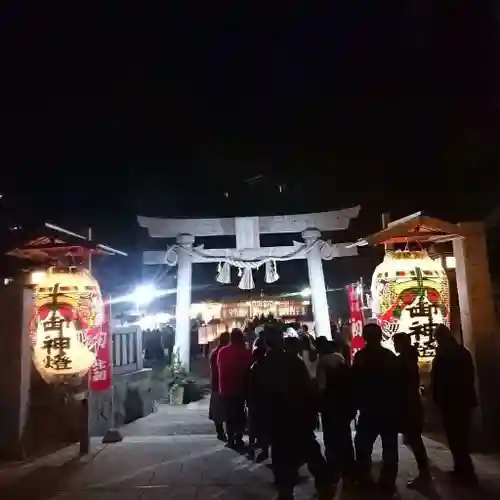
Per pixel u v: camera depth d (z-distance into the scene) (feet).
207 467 33.17
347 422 28.81
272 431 24.98
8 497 28.35
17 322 37.17
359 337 52.21
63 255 39.40
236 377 38.50
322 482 26.17
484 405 35.29
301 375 25.12
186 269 69.92
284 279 100.83
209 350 95.61
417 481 28.66
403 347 29.60
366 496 26.89
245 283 70.23
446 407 29.58
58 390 38.88
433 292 37.14
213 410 40.70
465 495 26.40
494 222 55.11
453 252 40.60
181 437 42.91
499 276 52.60
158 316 89.45
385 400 27.07
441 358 29.96
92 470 33.19
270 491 28.04
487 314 36.47
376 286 38.45
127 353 57.93
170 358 72.54
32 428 38.50
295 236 94.07
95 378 41.32
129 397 55.11
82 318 36.32
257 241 69.77
